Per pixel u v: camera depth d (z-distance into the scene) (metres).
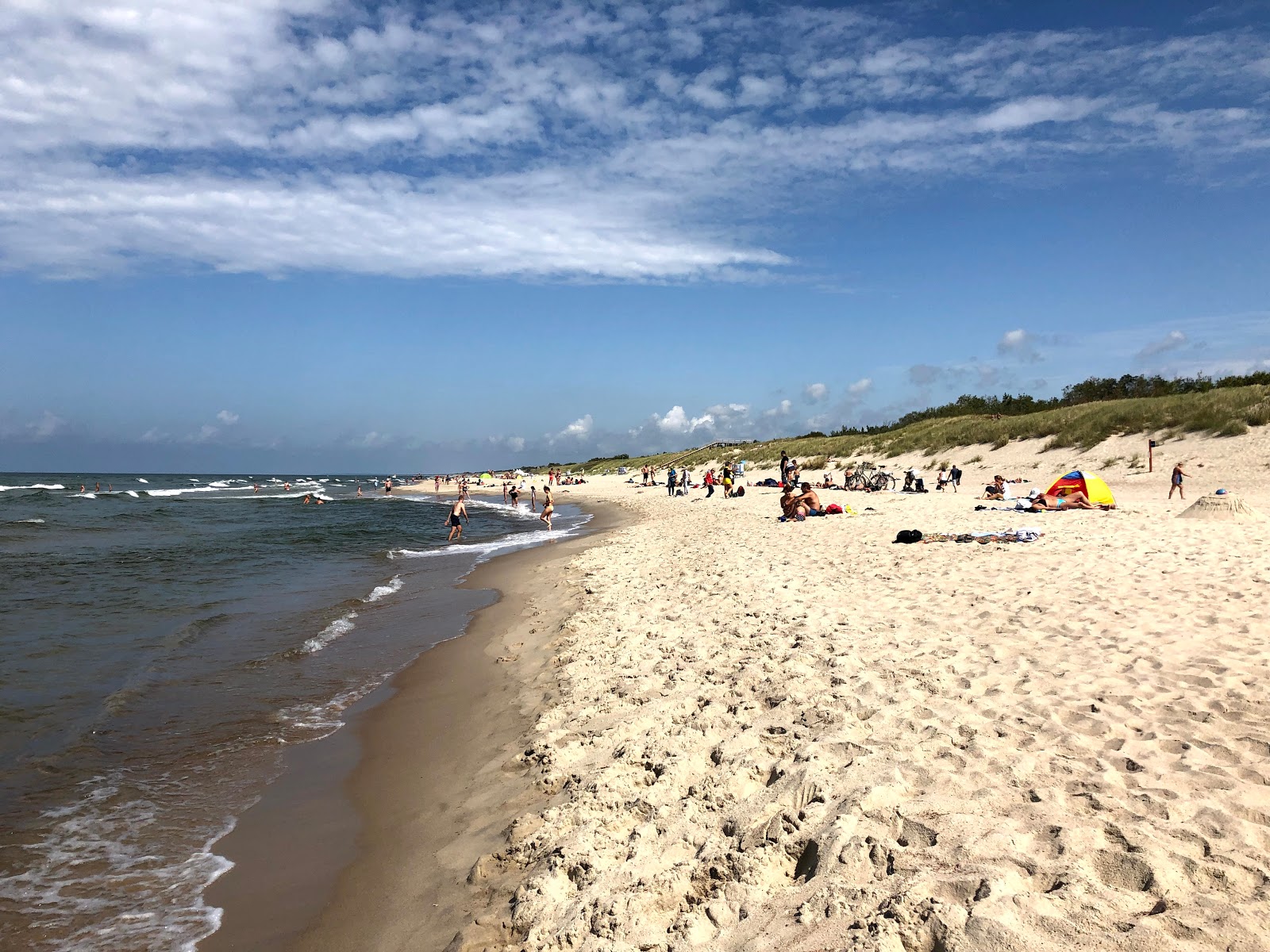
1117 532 12.26
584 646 8.25
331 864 4.47
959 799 3.74
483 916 3.70
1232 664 5.41
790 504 19.36
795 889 3.22
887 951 2.62
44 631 10.44
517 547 20.78
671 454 77.25
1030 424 31.16
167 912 4.02
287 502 54.09
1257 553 9.38
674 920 3.25
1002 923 2.63
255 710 7.26
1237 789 3.61
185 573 16.38
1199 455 22.00
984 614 7.46
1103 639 6.30
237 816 5.12
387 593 13.72
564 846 4.00
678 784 4.54
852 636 7.02
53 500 53.59
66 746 6.35
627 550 17.00
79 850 4.69
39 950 3.72
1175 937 2.54
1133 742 4.26
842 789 3.96
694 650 7.31
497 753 5.83
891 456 36.28
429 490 80.75
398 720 6.93
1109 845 3.16
